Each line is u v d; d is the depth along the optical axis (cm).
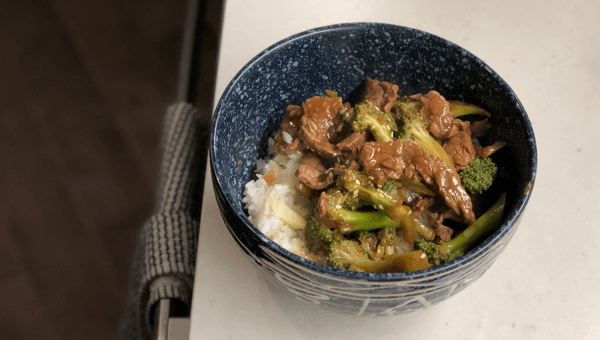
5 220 77
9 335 71
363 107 38
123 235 78
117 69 87
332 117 39
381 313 35
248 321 38
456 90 40
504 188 37
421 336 38
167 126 48
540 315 38
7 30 87
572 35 48
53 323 72
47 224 77
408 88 42
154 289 42
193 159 47
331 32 39
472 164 38
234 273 39
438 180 36
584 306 38
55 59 86
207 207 41
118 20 90
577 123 44
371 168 36
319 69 41
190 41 50
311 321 38
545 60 47
